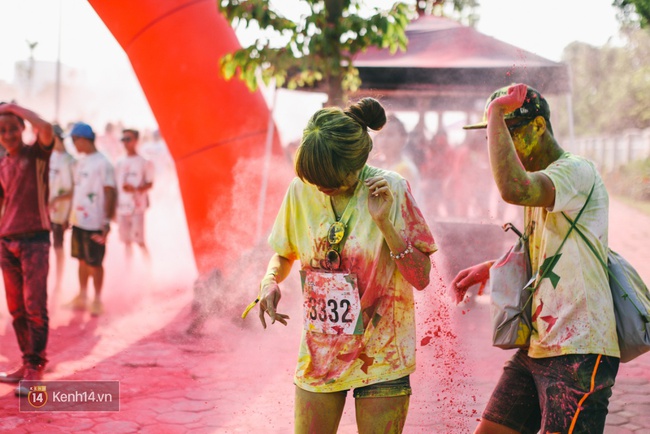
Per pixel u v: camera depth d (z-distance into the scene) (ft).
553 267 7.55
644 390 14.42
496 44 26.32
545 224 7.72
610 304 7.43
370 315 7.45
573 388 7.30
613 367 7.41
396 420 7.38
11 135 14.65
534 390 8.22
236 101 21.34
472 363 15.90
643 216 53.01
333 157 7.01
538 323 7.65
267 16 19.56
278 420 12.85
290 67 21.04
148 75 21.34
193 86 20.90
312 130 7.23
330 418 7.65
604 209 7.66
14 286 15.08
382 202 7.10
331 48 19.88
